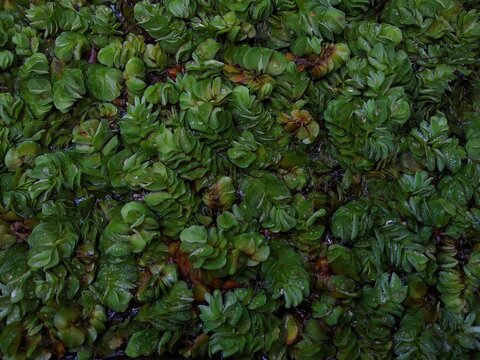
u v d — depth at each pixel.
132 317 0.39
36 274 0.37
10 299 0.36
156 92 0.40
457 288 0.39
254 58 0.41
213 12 0.43
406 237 0.40
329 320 0.38
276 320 0.39
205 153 0.40
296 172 0.42
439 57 0.43
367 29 0.42
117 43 0.41
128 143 0.40
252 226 0.40
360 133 0.41
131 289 0.38
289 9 0.44
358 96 0.42
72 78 0.40
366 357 0.39
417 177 0.40
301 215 0.40
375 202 0.41
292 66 0.41
